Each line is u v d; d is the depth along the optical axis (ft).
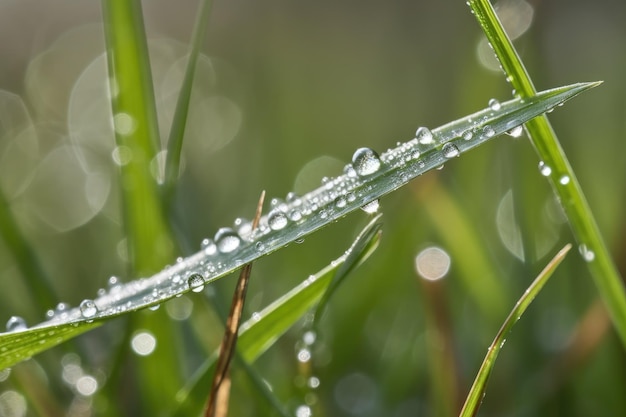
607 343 0.69
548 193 0.76
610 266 0.61
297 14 1.81
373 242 0.57
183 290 0.55
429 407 0.69
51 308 0.67
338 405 0.69
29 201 1.20
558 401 0.66
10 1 1.83
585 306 0.73
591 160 0.98
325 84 1.54
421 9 1.56
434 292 0.66
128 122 0.65
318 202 0.56
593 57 1.37
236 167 1.21
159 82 1.92
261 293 0.76
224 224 0.95
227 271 0.55
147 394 0.65
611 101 1.19
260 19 1.81
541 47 0.78
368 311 0.72
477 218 0.80
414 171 0.56
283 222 0.56
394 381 0.70
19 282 0.80
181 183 0.85
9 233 0.67
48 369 0.66
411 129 1.33
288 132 1.09
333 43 1.70
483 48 0.85
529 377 0.69
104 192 1.20
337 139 1.31
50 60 1.82
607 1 1.42
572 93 0.56
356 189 0.56
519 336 0.69
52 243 0.95
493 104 0.56
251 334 0.60
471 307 0.74
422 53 1.48
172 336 0.65
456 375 0.66
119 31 0.65
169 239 0.66
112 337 0.71
